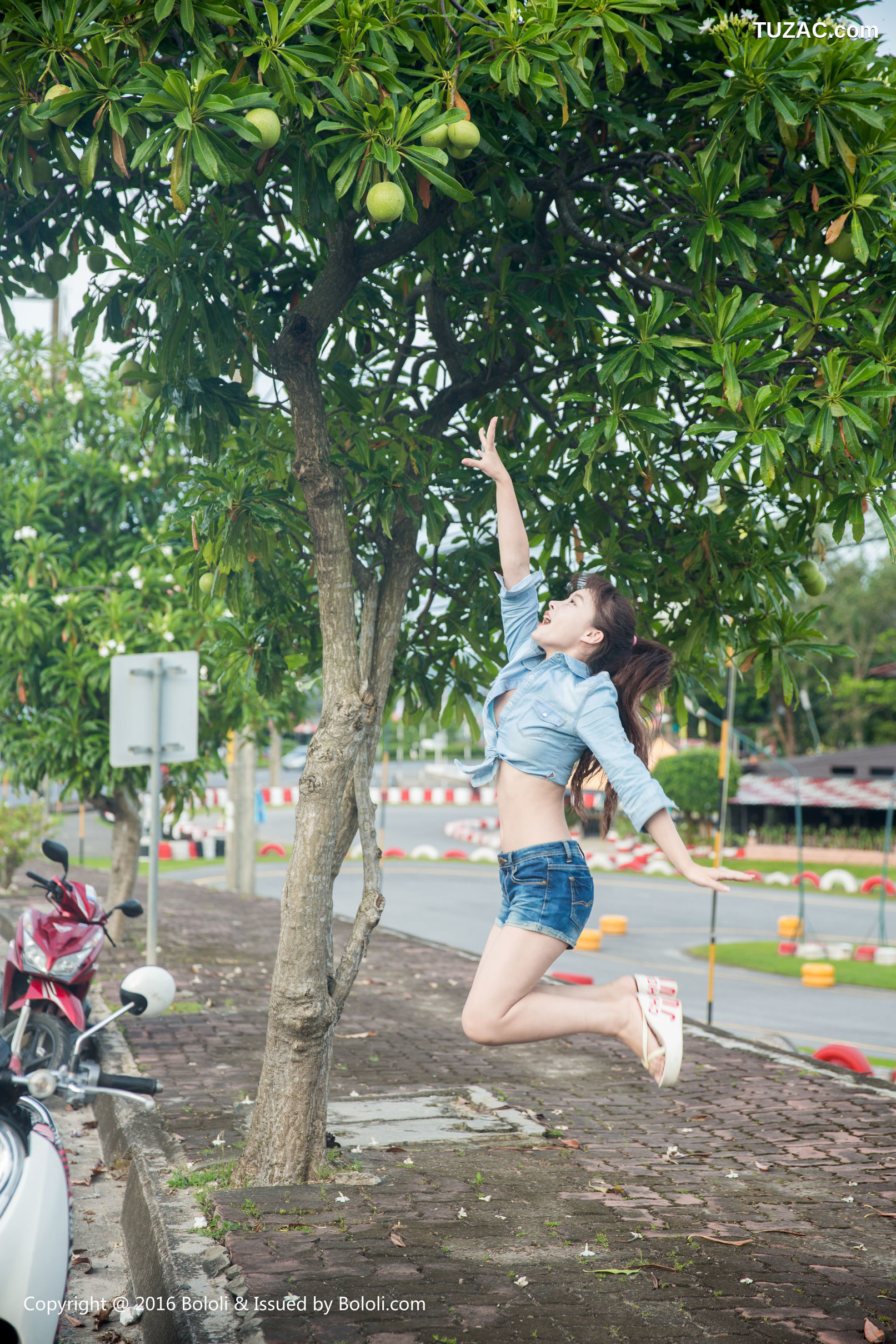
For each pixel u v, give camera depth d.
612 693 3.39
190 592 6.70
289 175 5.16
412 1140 6.40
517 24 4.32
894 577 48.97
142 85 4.01
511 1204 5.25
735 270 5.57
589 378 5.73
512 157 4.92
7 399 15.05
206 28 4.09
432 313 6.12
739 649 6.41
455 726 7.68
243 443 6.21
